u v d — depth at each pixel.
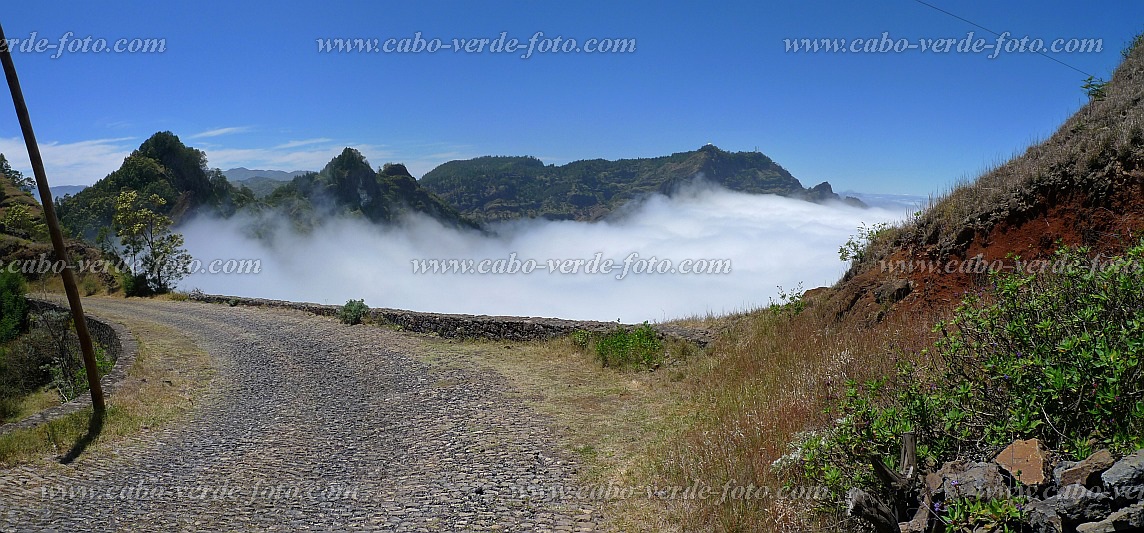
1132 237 8.32
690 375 12.02
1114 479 3.52
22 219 54.56
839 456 5.23
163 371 15.80
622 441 9.29
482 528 6.58
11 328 30.83
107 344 23.30
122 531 6.80
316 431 10.77
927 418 5.02
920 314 9.56
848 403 5.77
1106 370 4.20
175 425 11.43
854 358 8.16
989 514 3.75
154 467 9.09
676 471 7.32
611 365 13.84
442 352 16.88
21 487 8.23
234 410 12.45
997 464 4.21
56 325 23.14
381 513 7.09
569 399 11.80
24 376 21.59
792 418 7.18
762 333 12.41
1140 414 3.91
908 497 4.50
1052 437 4.48
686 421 9.44
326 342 19.39
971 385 4.91
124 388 13.66
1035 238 9.48
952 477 4.28
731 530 5.65
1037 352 4.66
